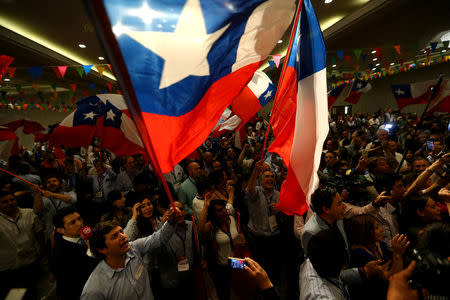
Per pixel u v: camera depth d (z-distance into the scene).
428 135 6.41
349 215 2.73
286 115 2.27
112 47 0.87
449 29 9.71
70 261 2.49
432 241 1.22
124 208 3.44
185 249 2.67
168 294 2.68
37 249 3.46
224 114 6.26
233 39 1.46
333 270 1.48
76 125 4.68
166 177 5.21
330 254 1.48
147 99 1.36
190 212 4.12
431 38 10.70
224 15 1.37
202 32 1.35
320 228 2.25
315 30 1.94
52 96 20.56
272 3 1.47
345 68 18.08
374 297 1.54
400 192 2.86
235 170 6.54
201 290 2.66
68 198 3.92
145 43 1.25
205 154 6.04
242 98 3.51
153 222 2.96
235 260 1.48
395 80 20.86
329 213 2.22
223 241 2.93
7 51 9.88
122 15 1.18
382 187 3.01
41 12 8.05
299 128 1.96
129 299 1.86
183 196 4.34
